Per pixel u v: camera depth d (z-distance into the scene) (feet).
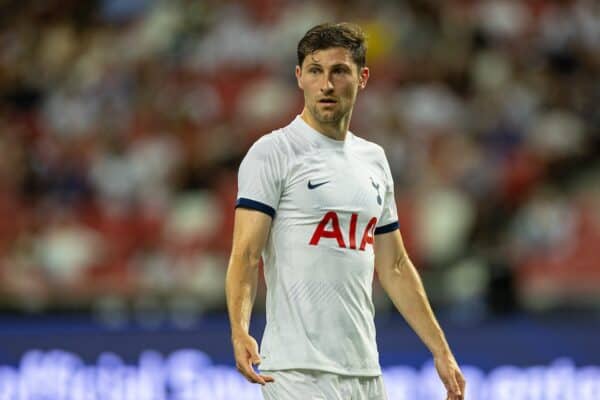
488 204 120.57
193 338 96.43
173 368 95.71
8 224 127.54
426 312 52.90
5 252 120.67
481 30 166.50
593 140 147.95
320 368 47.98
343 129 50.29
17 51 166.50
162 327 96.78
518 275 114.52
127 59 164.76
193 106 152.87
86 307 107.86
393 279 53.21
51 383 94.63
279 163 48.96
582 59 164.76
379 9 167.53
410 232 126.31
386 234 52.85
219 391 95.61
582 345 101.50
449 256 115.96
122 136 146.20
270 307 49.37
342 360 48.55
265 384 48.98
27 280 113.29
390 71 157.38
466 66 159.22
